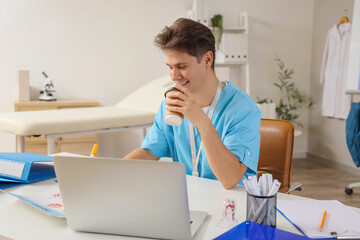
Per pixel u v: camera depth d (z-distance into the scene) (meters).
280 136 1.68
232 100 1.43
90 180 0.89
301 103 4.78
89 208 0.92
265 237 0.85
